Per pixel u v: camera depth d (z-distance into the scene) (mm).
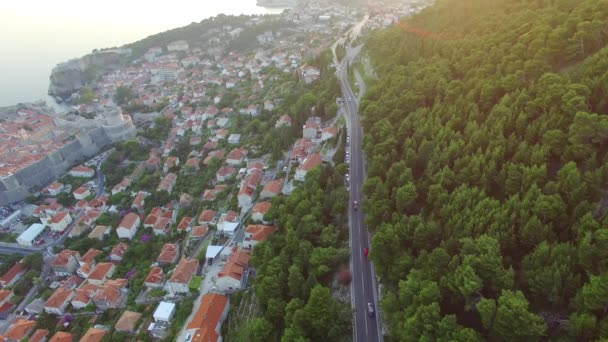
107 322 117125
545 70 106062
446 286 73000
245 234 129125
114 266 142750
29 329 120750
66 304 127125
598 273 62094
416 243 86312
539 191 76625
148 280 123500
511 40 124750
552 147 83938
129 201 185500
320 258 97375
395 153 117438
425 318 68500
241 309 105938
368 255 98062
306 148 164500
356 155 147750
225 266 116500
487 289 71250
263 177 165000
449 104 121812
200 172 197250
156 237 156250
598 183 71875
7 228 184000
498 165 91688
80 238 167875
